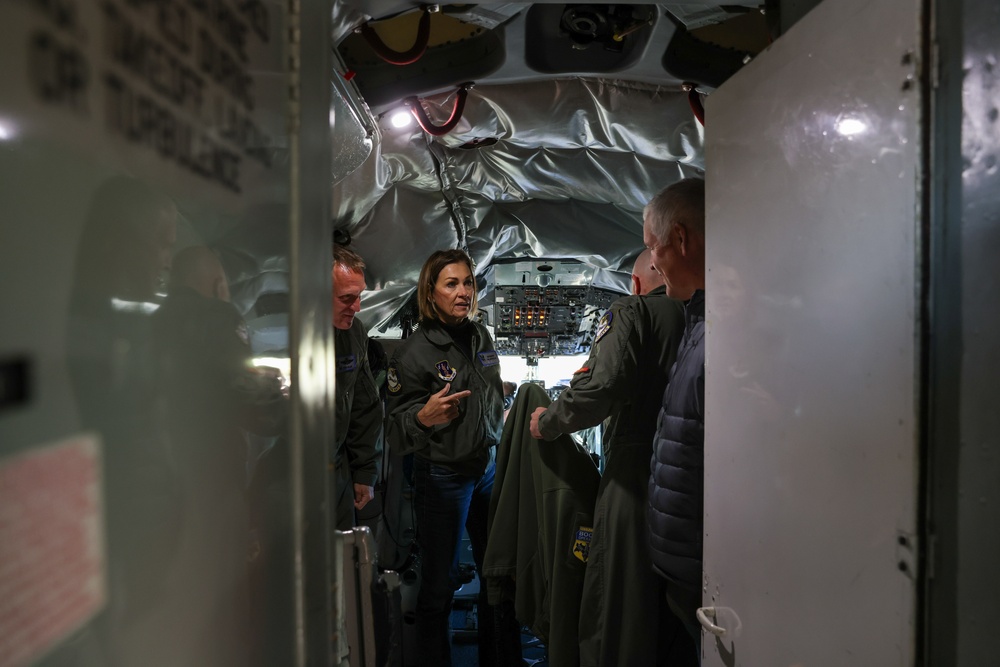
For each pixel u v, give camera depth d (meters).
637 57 1.90
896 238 0.87
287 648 0.67
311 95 0.75
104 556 0.44
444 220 3.14
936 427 0.83
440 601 2.34
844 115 0.97
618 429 1.84
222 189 0.57
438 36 1.91
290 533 0.66
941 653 0.83
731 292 1.32
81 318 0.42
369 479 2.26
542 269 3.92
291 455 0.66
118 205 0.45
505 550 2.15
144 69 0.47
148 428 0.49
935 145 0.82
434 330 2.40
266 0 0.65
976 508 0.78
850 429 0.96
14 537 0.37
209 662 0.56
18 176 0.37
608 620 1.77
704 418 1.48
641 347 1.80
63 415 0.41
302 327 0.69
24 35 0.37
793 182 1.10
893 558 0.87
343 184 2.54
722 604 1.36
